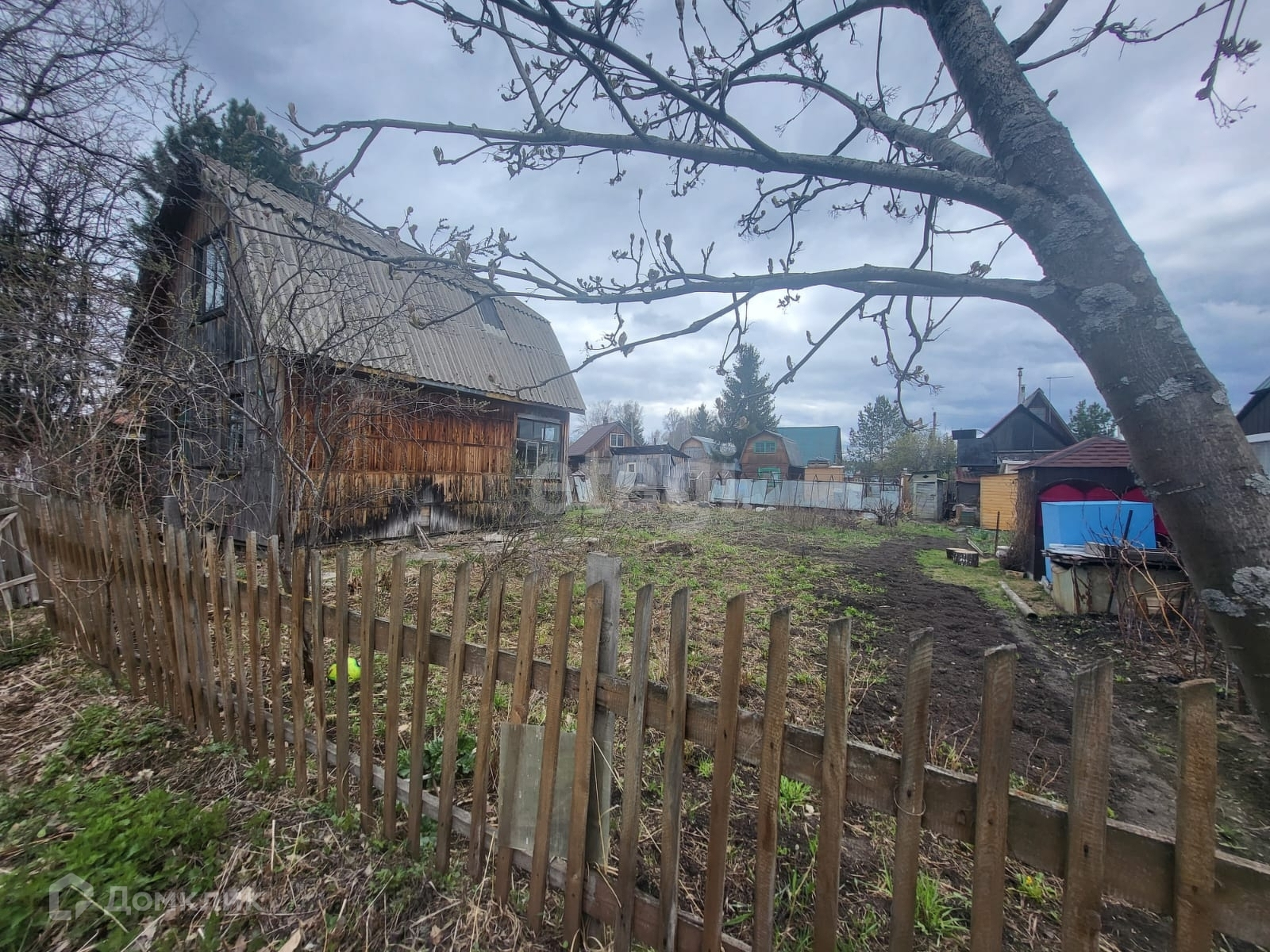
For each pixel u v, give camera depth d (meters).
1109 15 1.21
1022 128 1.02
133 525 2.82
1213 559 0.79
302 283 3.48
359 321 3.68
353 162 1.53
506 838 1.65
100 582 3.09
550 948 1.55
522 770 1.63
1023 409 24.30
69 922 1.60
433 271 1.82
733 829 2.09
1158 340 0.87
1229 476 0.79
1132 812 2.36
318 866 1.83
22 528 4.55
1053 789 2.46
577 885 1.53
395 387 5.34
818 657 4.07
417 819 1.83
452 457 9.73
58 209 5.34
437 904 1.67
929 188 1.16
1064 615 5.46
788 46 1.38
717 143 1.60
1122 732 3.09
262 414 3.92
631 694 1.43
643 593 1.39
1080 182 0.98
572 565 6.65
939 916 1.70
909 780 1.10
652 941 1.45
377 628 1.95
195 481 5.22
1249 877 0.83
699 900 1.74
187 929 1.60
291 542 3.53
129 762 2.40
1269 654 0.73
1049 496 7.52
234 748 2.43
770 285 1.37
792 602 5.84
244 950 1.54
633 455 28.25
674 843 1.39
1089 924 0.95
